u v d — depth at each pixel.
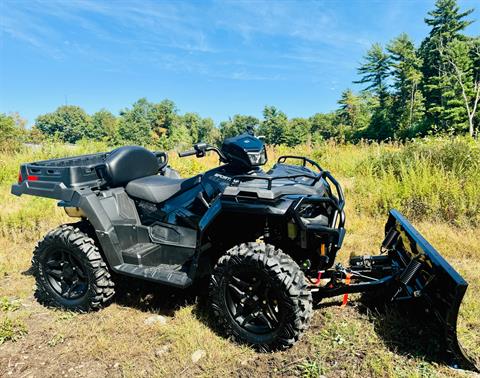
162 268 3.62
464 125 44.72
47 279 3.87
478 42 56.66
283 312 2.81
